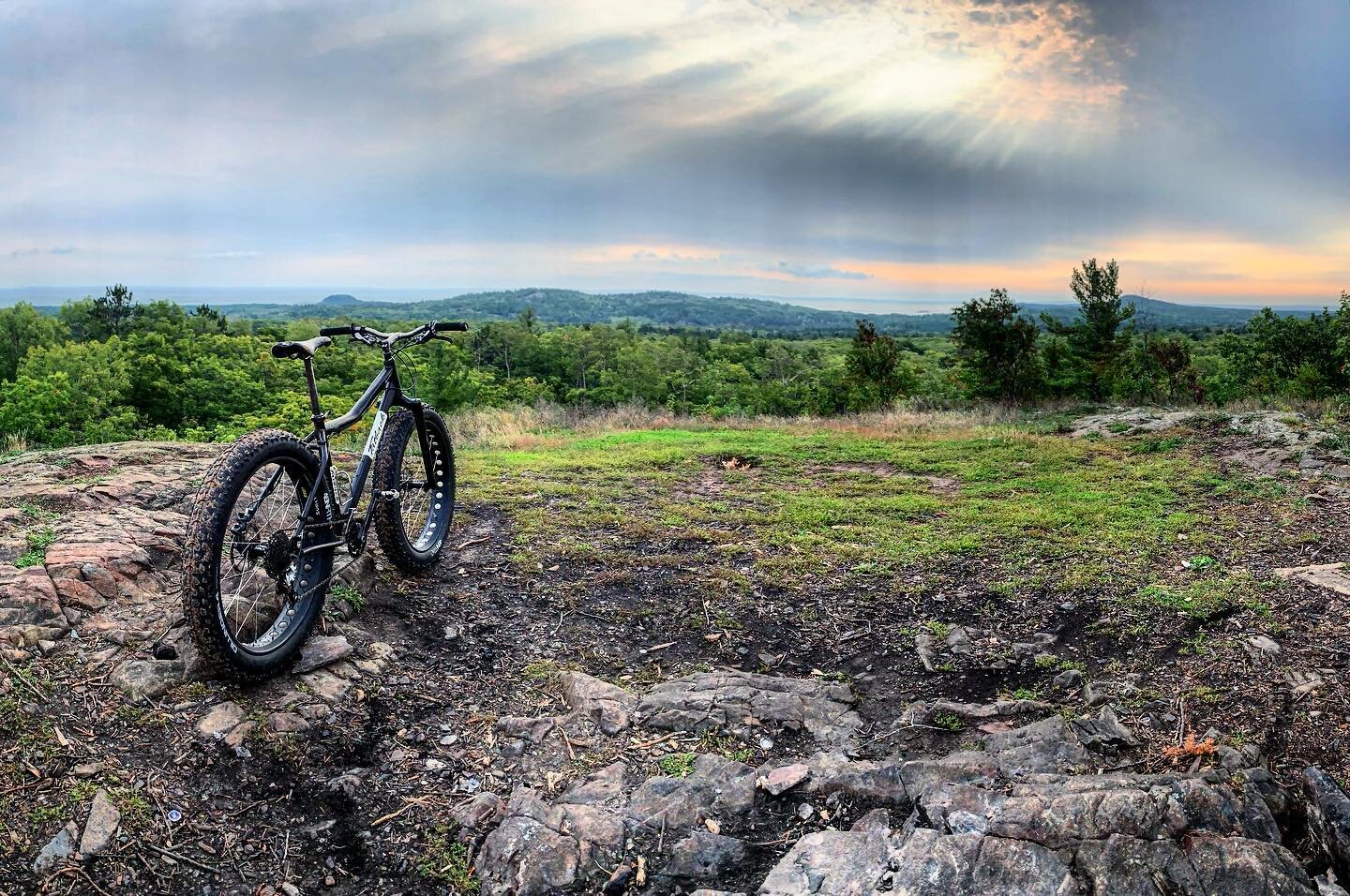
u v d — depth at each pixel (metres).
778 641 4.30
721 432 12.17
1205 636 3.80
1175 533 5.63
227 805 2.59
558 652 4.07
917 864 2.25
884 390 20.73
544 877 2.40
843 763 3.03
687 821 2.68
